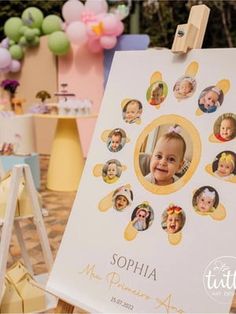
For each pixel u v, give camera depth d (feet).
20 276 6.32
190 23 4.19
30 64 19.90
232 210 3.64
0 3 22.06
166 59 4.36
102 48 18.01
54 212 11.79
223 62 3.97
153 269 3.92
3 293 5.96
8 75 20.33
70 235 4.58
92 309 4.17
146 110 4.40
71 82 19.38
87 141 19.34
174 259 3.83
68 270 4.48
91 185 4.60
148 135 4.30
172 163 4.07
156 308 3.82
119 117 4.58
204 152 3.90
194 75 4.12
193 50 4.17
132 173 4.34
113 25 16.90
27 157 13.38
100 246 4.34
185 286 3.71
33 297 6.13
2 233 5.56
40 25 19.06
